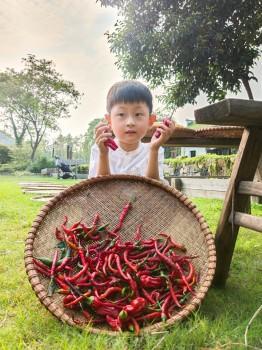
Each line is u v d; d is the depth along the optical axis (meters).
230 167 3.79
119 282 0.73
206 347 0.62
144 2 4.61
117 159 1.12
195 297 0.71
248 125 0.88
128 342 0.62
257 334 0.65
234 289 0.92
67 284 0.72
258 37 4.73
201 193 2.90
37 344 0.64
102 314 0.68
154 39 4.55
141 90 0.98
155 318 0.68
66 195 0.89
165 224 0.88
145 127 1.01
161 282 0.74
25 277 0.98
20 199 3.07
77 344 0.61
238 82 4.74
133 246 0.81
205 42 4.39
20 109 19.25
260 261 1.16
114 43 4.79
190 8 4.59
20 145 18.97
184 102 4.89
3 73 18.59
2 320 0.74
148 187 0.92
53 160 16.03
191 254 0.82
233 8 4.48
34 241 0.81
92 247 0.82
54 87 18.38
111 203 0.90
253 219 0.84
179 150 13.27
